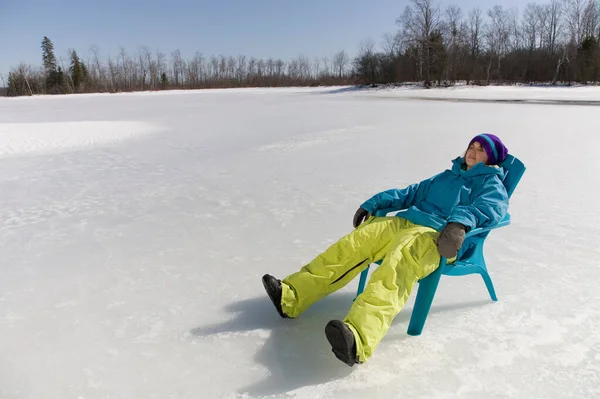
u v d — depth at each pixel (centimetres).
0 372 207
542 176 592
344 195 536
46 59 7838
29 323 253
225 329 242
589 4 5709
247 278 310
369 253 233
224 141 1088
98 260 349
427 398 183
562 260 326
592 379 194
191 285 300
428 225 232
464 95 3378
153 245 381
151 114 2155
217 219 452
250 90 6731
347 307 264
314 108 2278
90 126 1430
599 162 665
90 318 257
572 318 245
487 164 255
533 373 198
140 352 222
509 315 250
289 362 211
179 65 9369
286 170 695
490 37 5753
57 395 191
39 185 649
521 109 1789
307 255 351
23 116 2189
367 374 199
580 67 5072
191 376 202
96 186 630
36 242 397
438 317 249
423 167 684
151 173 713
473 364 205
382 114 1744
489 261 328
